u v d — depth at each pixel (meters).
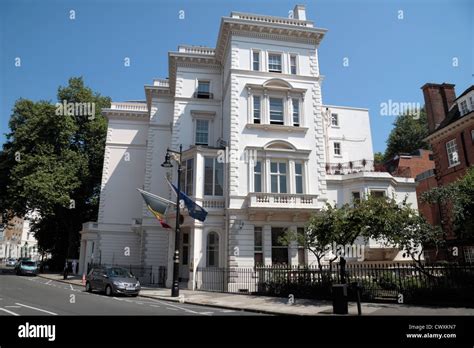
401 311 13.33
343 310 13.12
